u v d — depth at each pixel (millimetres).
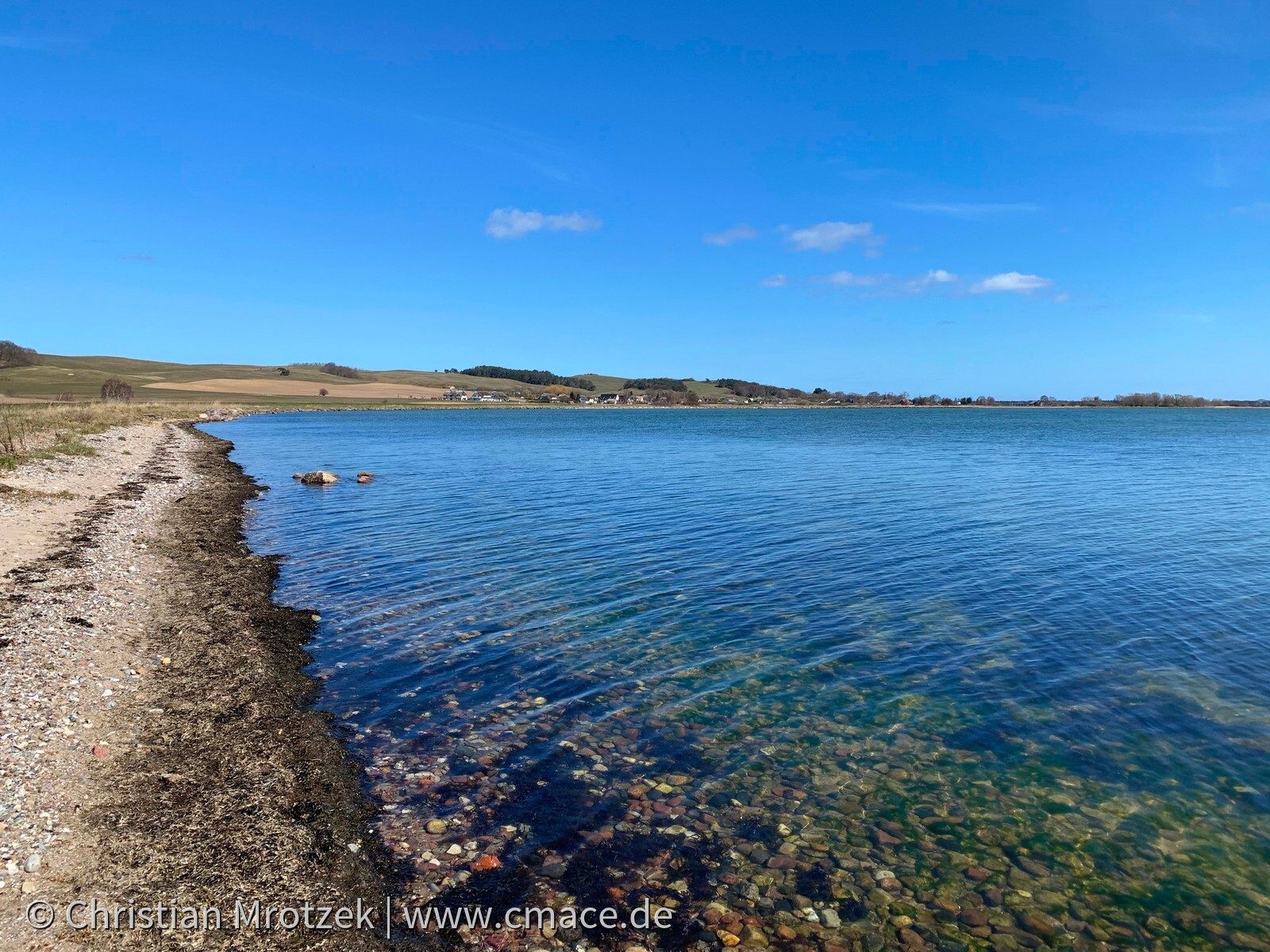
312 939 6578
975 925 7305
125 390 125562
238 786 8984
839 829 8820
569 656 14164
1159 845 8594
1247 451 67188
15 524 22125
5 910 6406
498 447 70938
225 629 14844
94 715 10438
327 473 40719
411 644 14672
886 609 17266
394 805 8945
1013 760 10453
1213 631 15617
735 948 6883
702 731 11219
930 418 177125
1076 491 37438
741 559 22234
